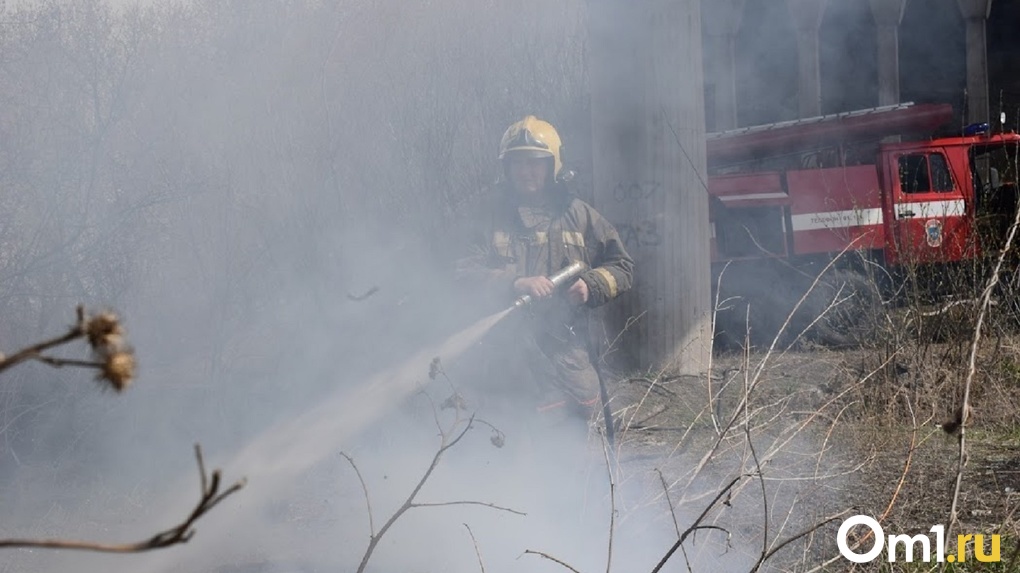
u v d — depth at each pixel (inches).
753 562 167.8
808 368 339.9
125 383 34.7
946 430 124.4
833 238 480.4
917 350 284.5
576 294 180.5
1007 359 293.3
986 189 489.1
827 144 532.1
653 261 349.7
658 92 351.9
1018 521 181.8
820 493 196.2
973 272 307.1
